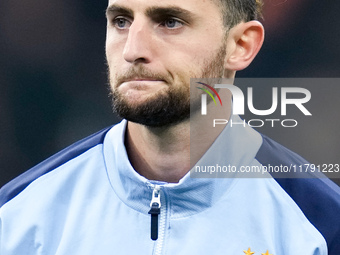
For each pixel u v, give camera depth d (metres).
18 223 6.74
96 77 14.98
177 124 6.12
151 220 6.45
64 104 14.98
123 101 5.71
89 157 7.08
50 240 6.57
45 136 14.92
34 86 14.98
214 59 6.02
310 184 6.69
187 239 6.41
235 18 6.25
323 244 6.32
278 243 6.37
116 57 5.88
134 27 5.68
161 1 5.68
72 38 14.98
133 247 6.43
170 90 5.74
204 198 6.47
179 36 5.78
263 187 6.66
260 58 15.14
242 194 6.60
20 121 14.91
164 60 5.71
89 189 6.82
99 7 15.03
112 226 6.53
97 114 14.98
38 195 6.87
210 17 5.92
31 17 15.02
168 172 6.46
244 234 6.38
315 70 15.07
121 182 6.68
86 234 6.52
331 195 6.66
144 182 6.36
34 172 7.23
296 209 6.52
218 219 6.46
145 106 5.67
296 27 15.09
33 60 14.99
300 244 6.29
